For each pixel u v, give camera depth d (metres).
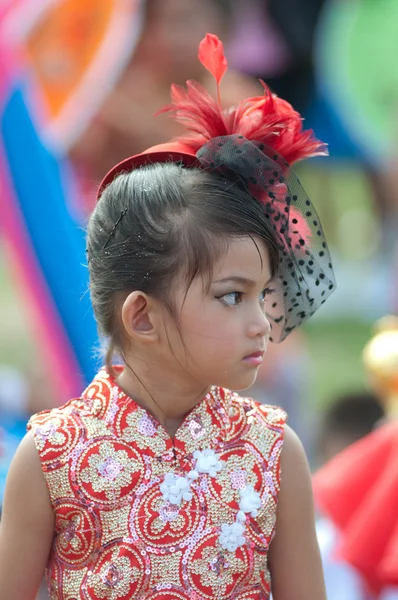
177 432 4.81
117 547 4.61
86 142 12.65
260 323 4.65
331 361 21.31
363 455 7.71
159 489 4.68
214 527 4.70
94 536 4.64
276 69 17.61
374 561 7.25
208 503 4.73
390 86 16.28
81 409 4.83
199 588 4.62
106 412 4.80
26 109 9.33
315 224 4.94
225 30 14.65
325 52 16.95
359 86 16.38
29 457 4.70
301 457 5.03
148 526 4.63
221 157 4.70
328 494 7.67
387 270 23.11
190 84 5.02
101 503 4.64
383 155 18.05
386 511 7.27
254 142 4.85
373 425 10.16
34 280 9.43
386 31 16.11
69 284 9.21
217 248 4.55
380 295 23.56
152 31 12.63
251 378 4.70
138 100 12.82
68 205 9.55
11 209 9.40
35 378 10.99
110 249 4.75
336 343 22.73
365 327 23.91
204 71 12.80
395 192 21.22
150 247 4.62
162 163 4.87
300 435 12.31
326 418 10.45
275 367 12.08
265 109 4.87
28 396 10.92
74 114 11.94
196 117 4.88
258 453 4.91
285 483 4.96
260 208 4.68
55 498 4.68
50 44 11.57
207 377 4.68
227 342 4.60
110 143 12.88
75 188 12.05
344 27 16.36
